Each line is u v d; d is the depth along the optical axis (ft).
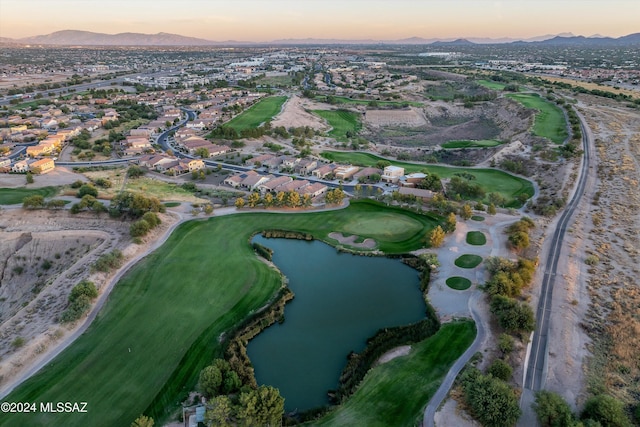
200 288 297.33
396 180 530.68
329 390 216.54
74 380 214.07
